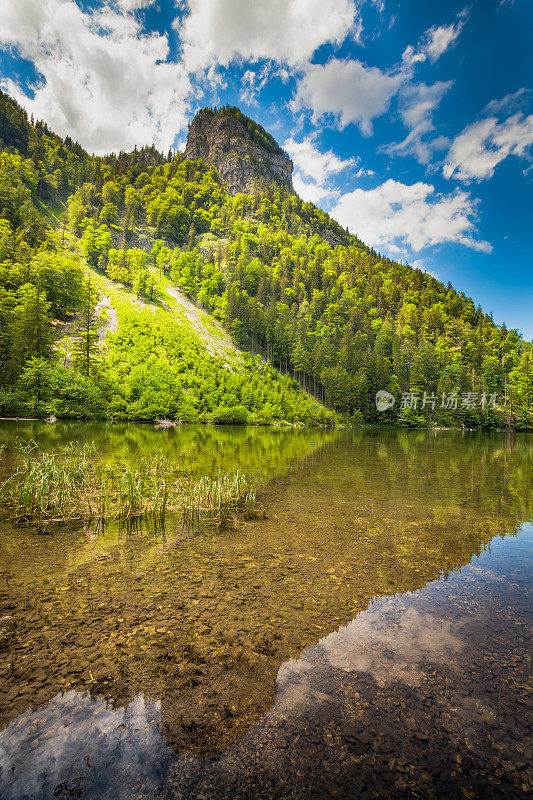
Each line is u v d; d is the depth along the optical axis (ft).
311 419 227.81
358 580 18.53
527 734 9.34
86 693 10.41
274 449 82.89
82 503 30.99
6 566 19.08
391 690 10.82
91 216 462.19
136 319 247.70
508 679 11.39
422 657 12.41
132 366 193.36
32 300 153.28
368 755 8.67
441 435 178.91
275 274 434.30
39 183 470.80
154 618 14.47
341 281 456.86
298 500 35.32
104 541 23.12
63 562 19.80
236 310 320.29
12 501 30.89
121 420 163.02
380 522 28.84
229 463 56.90
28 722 9.33
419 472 55.88
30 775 7.89
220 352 280.72
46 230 343.87
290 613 15.14
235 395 216.13
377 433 182.39
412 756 8.69
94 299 261.85
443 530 27.30
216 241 562.66
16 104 599.98
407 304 412.16
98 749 8.62
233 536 24.68
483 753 8.79
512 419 247.29
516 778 8.15
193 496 34.12
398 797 7.57
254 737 9.09
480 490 42.73
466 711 10.05
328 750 8.79
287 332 308.81
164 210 536.01
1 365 140.77
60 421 135.33
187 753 8.59
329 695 10.57
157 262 425.28
